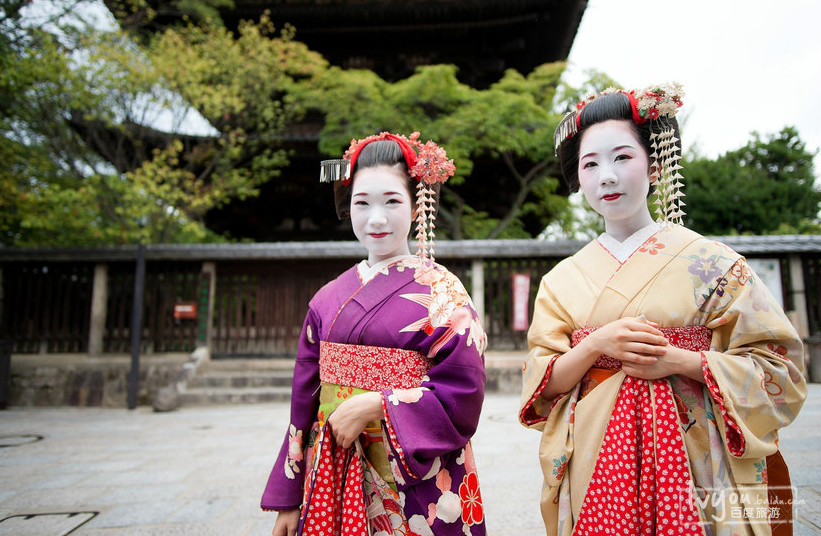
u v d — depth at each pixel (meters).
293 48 12.61
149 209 10.67
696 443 1.48
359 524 1.54
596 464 1.54
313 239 16.47
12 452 5.20
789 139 20.69
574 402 1.65
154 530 3.00
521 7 13.95
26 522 3.16
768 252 9.33
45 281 9.84
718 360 1.44
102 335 9.73
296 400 1.81
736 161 19.91
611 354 1.52
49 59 9.01
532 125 12.37
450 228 15.19
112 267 9.95
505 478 3.82
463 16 14.48
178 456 4.92
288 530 1.71
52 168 10.88
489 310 10.12
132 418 7.52
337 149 12.66
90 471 4.39
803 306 9.25
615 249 1.70
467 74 16.42
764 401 1.43
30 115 10.29
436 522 1.58
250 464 4.57
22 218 10.72
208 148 12.02
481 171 14.76
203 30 12.30
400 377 1.62
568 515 1.60
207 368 9.56
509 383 8.96
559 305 1.75
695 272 1.55
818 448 4.06
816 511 2.72
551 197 15.05
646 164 1.65
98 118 10.48
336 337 1.70
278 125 12.87
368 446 1.66
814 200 18.83
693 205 17.73
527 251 9.88
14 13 9.55
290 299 10.12
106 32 9.99
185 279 9.95
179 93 10.63
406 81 12.61
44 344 9.71
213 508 3.38
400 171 1.77
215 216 15.90
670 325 1.54
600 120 1.67
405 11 14.27
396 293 1.68
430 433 1.53
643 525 1.45
